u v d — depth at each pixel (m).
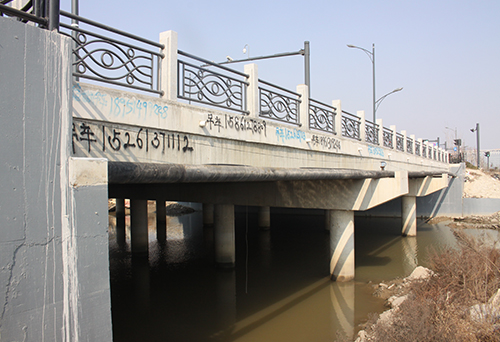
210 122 6.82
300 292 11.09
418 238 19.81
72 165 3.24
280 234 22.33
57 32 3.38
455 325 6.37
